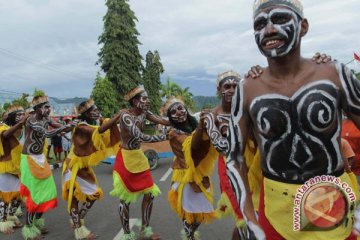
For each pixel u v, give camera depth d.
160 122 5.28
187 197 4.45
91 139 5.45
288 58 2.00
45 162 5.61
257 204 2.54
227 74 3.66
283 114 2.00
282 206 2.07
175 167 4.55
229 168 2.19
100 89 22.80
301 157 2.00
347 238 2.07
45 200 5.48
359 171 4.36
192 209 4.43
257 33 2.04
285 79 2.02
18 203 6.23
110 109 23.02
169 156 11.54
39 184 5.44
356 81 2.01
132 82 24.80
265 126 2.04
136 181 5.09
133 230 5.71
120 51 24.39
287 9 1.97
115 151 5.67
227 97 3.61
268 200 2.14
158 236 5.29
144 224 5.28
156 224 5.99
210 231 5.51
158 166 11.88
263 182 2.18
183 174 4.46
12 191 5.94
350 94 2.00
